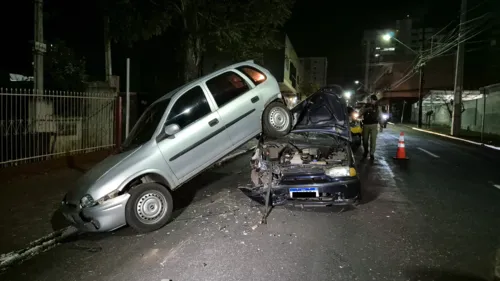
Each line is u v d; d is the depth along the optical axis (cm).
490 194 761
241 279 402
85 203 528
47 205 678
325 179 611
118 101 1179
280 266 432
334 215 620
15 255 473
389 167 1091
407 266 430
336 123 734
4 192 755
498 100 2341
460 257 453
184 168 619
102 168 573
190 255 469
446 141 1989
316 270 421
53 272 437
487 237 518
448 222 583
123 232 565
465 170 1044
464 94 3275
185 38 1440
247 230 553
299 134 770
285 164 650
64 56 1430
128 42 1487
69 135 1047
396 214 625
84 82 1435
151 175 600
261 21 1435
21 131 899
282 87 3284
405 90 4550
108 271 434
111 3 1352
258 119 726
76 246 516
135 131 666
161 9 1371
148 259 463
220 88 695
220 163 1164
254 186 668
